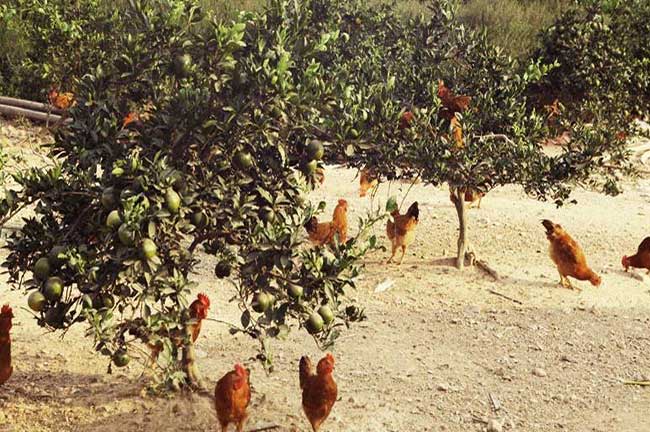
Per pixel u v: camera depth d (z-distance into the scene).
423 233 7.79
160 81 5.11
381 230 7.82
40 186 4.81
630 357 5.98
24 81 10.35
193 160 4.98
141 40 5.09
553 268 7.24
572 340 6.16
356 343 6.05
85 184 4.78
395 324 6.31
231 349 5.93
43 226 4.88
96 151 4.86
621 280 7.07
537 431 5.21
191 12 5.11
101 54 7.77
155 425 5.07
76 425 5.07
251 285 4.83
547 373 5.78
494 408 5.41
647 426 5.28
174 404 5.25
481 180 6.53
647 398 5.56
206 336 6.07
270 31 5.11
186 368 5.33
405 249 7.22
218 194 4.84
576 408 5.44
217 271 4.80
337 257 4.77
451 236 7.74
